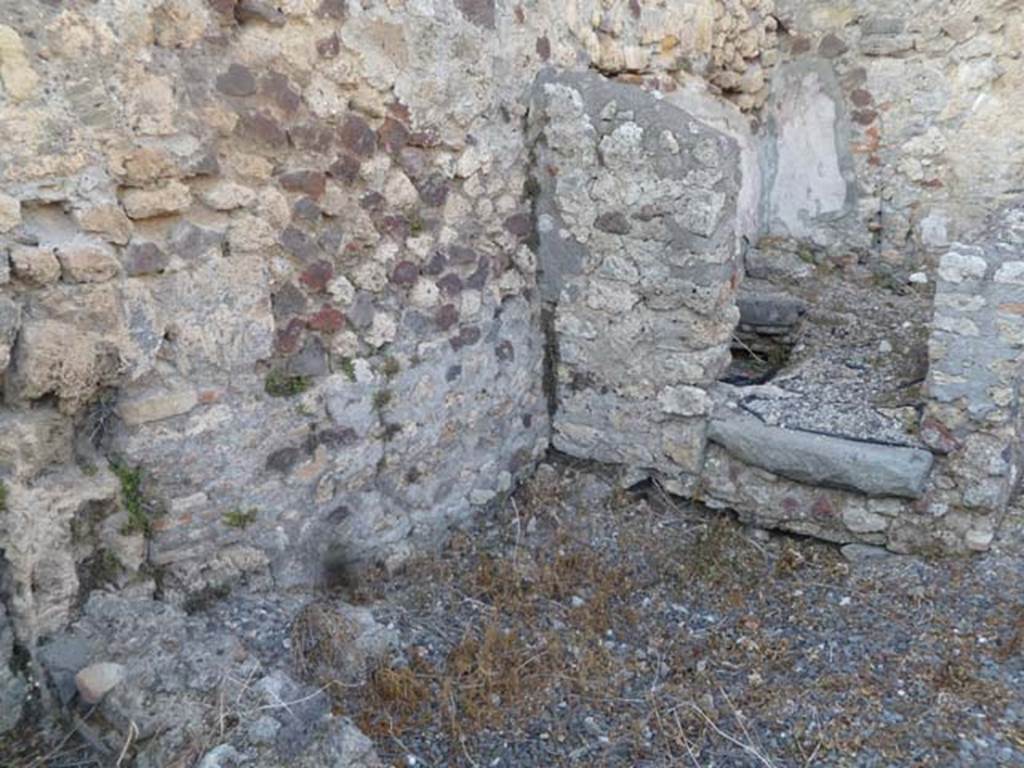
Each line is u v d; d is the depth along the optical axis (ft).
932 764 7.56
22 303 6.78
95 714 6.81
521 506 11.84
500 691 8.36
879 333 13.62
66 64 6.81
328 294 9.21
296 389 9.05
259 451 8.75
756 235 16.79
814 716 8.18
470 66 10.28
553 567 10.44
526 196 11.65
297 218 8.77
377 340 9.81
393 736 7.67
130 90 7.20
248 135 8.18
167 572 8.22
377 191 9.53
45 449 7.13
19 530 6.82
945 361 10.15
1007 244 10.19
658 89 13.76
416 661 8.63
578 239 11.57
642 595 10.23
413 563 10.43
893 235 15.93
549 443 12.65
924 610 9.76
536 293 12.05
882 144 15.69
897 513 10.68
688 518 11.78
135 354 7.54
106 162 7.14
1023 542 10.57
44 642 7.07
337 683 8.02
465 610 9.68
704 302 11.01
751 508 11.43
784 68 16.33
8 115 6.52
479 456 11.43
